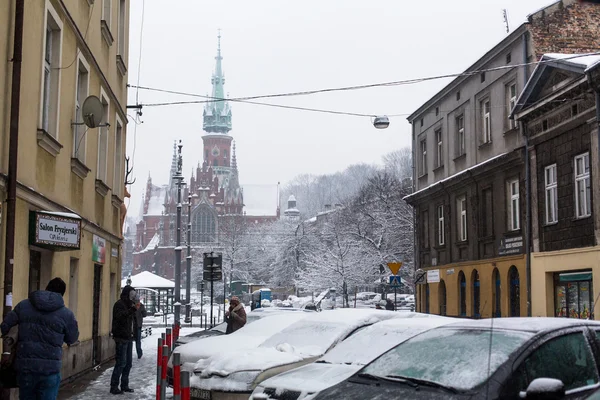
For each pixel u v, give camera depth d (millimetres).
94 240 16906
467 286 30656
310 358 8891
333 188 169000
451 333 6430
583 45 26266
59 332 8031
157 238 165125
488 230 29328
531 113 24891
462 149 32594
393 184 75625
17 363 7883
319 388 6871
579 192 22531
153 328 40469
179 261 40438
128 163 24203
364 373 6293
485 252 29375
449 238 33250
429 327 8297
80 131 15453
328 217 85375
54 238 11930
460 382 5488
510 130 27125
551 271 23594
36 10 11594
